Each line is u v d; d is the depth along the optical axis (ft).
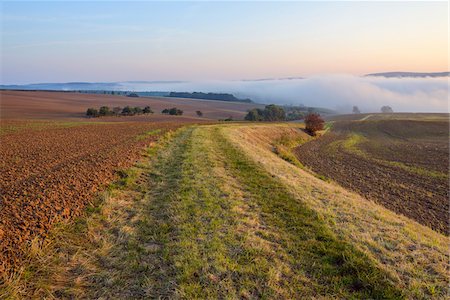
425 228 29.48
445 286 14.89
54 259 16.34
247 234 19.70
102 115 269.85
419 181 64.44
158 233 20.08
